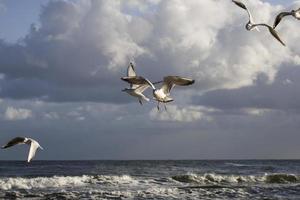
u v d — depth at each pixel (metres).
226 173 49.97
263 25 10.67
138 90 10.03
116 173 48.22
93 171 52.50
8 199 23.20
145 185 31.11
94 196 23.88
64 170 55.41
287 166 73.06
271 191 27.19
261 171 54.59
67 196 23.83
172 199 23.38
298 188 28.70
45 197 23.73
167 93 9.87
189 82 9.81
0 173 48.97
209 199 23.61
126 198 23.48
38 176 43.84
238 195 25.28
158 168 62.12
